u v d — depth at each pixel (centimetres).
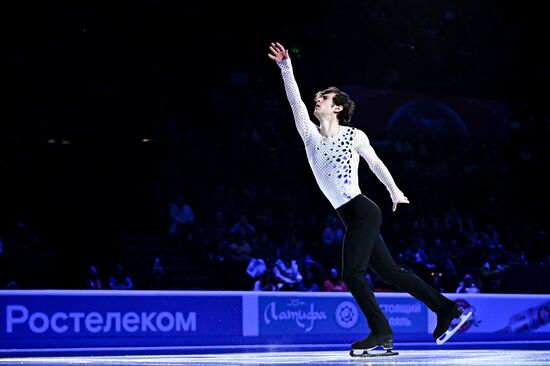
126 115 2261
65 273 1875
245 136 2358
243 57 2558
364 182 2409
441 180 2523
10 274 1764
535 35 2975
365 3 2744
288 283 1753
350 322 1476
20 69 2172
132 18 2394
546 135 2864
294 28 2647
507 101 2884
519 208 2617
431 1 2852
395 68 2748
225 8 2555
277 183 2334
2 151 2067
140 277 1820
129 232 2100
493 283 1977
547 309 1664
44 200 2061
